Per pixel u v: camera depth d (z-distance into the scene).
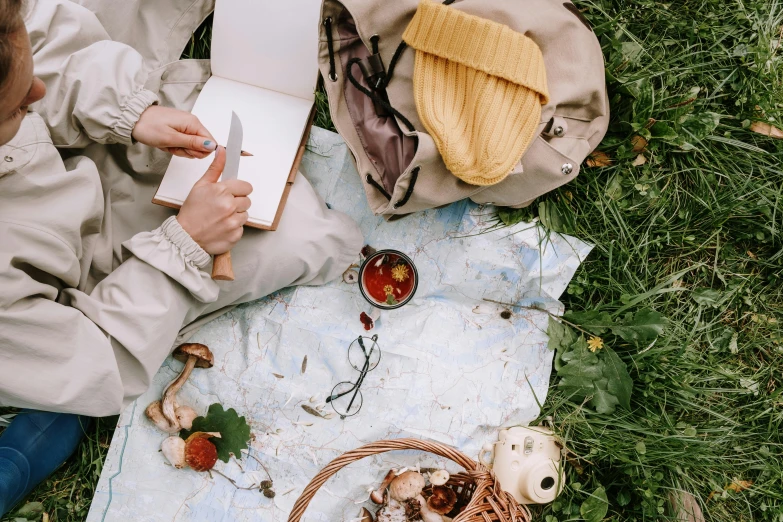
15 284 1.01
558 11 1.26
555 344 1.45
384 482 1.38
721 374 1.48
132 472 1.38
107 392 1.11
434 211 1.43
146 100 1.15
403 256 1.40
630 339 1.42
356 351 1.43
